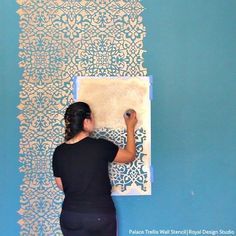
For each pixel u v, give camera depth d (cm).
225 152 260
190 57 261
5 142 259
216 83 261
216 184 259
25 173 259
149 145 259
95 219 207
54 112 259
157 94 259
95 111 258
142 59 260
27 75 260
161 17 261
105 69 260
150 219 258
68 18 261
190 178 259
